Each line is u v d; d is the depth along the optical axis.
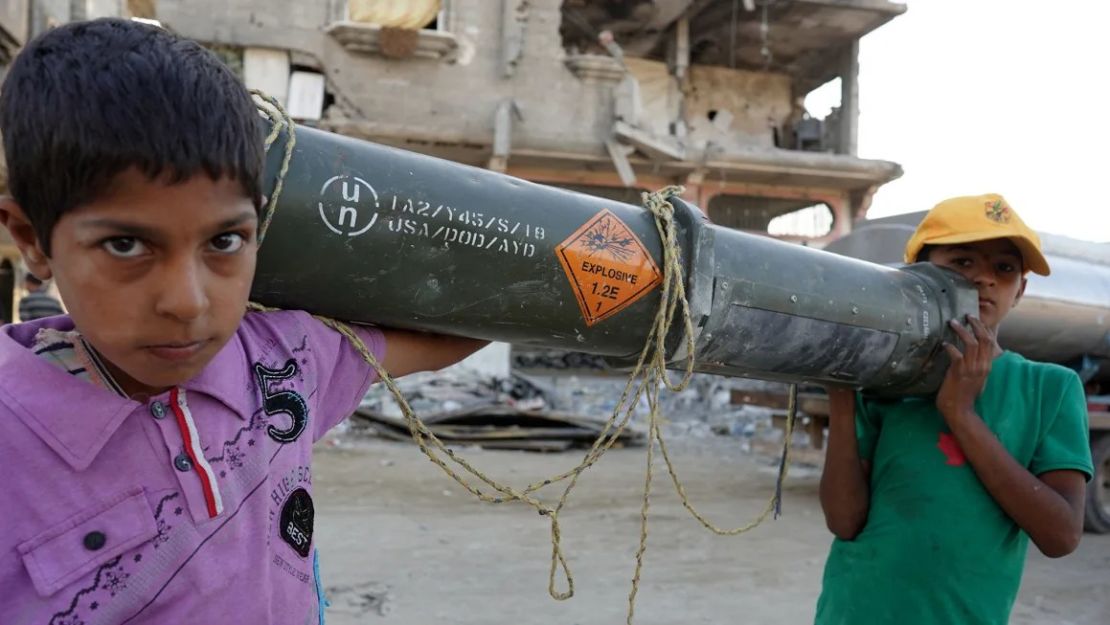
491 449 8.02
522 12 14.86
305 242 1.11
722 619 3.29
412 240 1.17
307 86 14.08
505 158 14.88
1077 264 5.13
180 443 0.91
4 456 0.84
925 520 1.64
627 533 4.64
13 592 0.84
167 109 0.73
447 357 1.38
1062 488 1.59
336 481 5.96
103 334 0.78
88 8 10.27
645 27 18.12
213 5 13.61
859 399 1.87
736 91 19.09
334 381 1.18
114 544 0.86
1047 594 3.79
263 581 0.96
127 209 0.73
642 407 11.06
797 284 1.48
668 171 16.45
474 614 3.26
